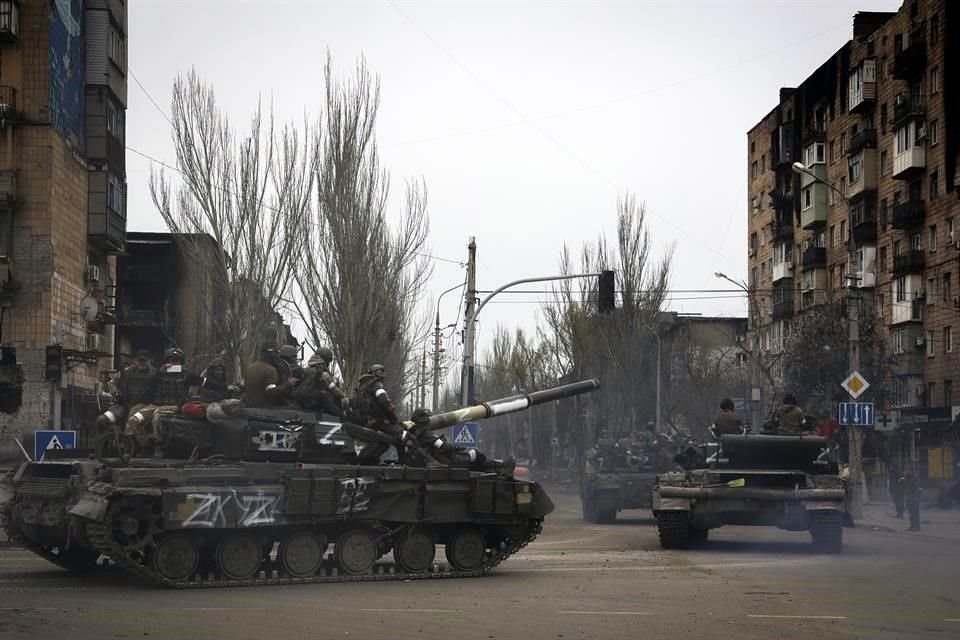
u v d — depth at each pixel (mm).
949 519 42312
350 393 44438
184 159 44594
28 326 46594
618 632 13484
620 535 30812
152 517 17406
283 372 19734
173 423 18547
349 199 44906
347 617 14461
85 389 50969
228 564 18109
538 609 15469
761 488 25172
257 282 44594
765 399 80312
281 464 18656
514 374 95500
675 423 80500
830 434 41438
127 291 70062
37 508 19234
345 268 44719
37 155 47031
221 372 20031
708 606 15883
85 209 52062
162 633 12938
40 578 19266
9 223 46750
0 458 45719
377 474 19141
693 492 25172
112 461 18172
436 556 23734
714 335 99562
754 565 22125
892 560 23344
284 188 45188
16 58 47000
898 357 69875
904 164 69375
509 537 20547
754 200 98562
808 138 84250
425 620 14281
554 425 97750
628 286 70250
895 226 70188
